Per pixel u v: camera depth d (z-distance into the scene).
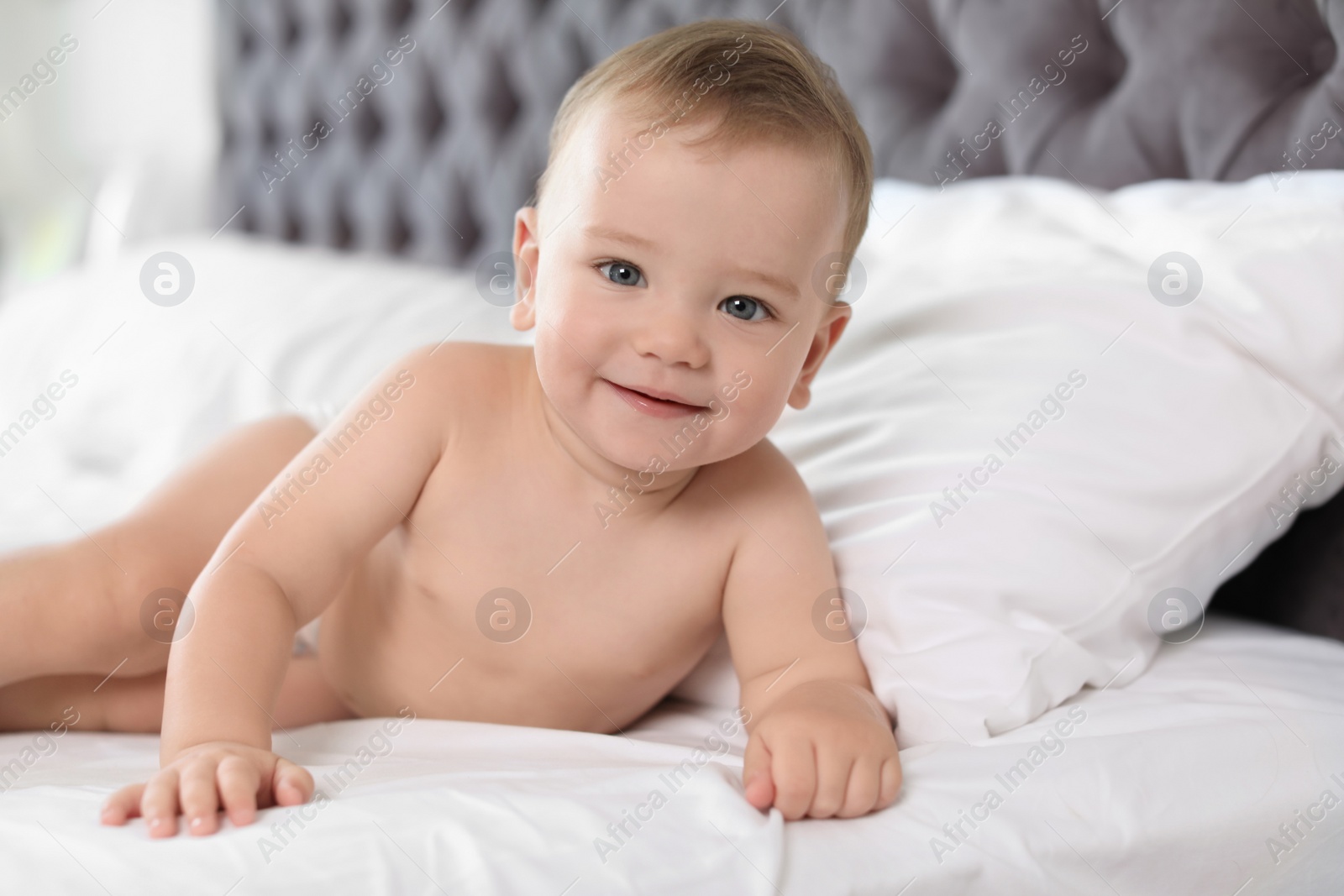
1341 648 0.95
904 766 0.73
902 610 0.82
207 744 0.65
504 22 2.07
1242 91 1.16
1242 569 1.04
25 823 0.57
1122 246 1.04
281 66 2.61
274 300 1.80
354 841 0.56
